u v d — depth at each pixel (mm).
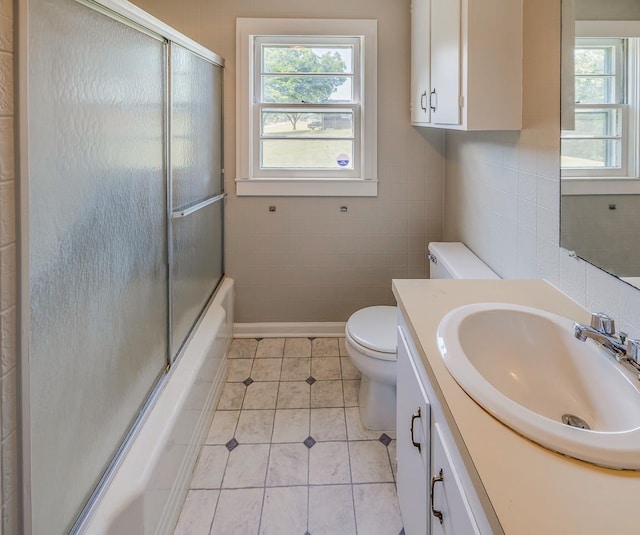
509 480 628
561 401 1020
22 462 790
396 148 2752
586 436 691
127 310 1285
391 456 1817
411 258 2848
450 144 2639
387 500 1592
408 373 1258
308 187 2770
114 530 1035
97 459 1096
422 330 1106
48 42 866
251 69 2662
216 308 2355
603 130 1115
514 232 1710
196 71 2131
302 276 2863
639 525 554
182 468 1553
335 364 2576
